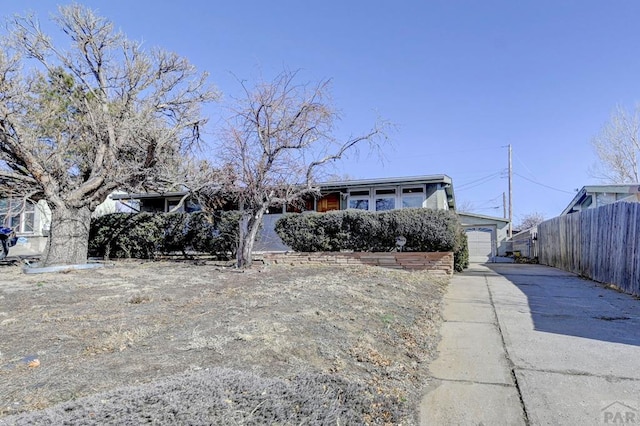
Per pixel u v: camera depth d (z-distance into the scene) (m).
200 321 3.84
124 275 7.62
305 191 9.05
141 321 3.86
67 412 1.71
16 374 2.46
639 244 6.59
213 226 11.64
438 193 13.23
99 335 3.36
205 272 8.07
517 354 3.66
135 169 10.27
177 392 1.94
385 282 6.82
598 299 6.34
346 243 9.82
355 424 2.22
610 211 7.95
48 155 9.54
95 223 12.79
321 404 2.22
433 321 4.81
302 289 5.74
